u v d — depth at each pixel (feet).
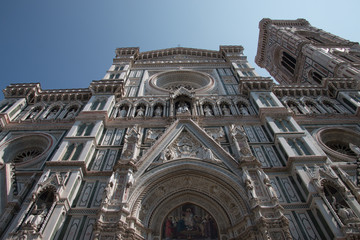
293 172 67.05
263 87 107.55
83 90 112.06
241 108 98.94
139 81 128.57
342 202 58.23
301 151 71.77
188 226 62.34
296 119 92.94
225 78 129.90
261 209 54.90
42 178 63.00
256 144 79.05
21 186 67.51
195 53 168.45
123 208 55.52
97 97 101.40
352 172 68.85
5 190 65.10
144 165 69.15
